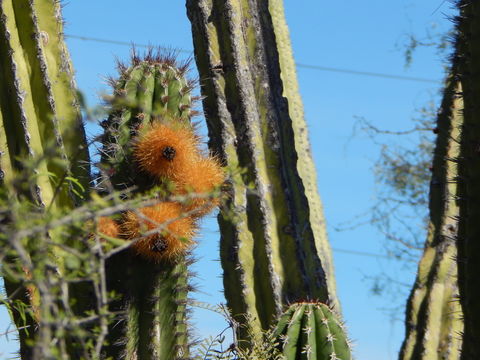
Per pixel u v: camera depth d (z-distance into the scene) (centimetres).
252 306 555
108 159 426
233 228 563
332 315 407
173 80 448
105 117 435
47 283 212
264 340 438
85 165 425
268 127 611
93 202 226
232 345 387
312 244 589
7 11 440
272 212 582
